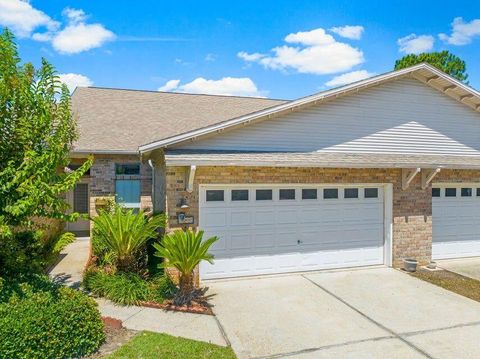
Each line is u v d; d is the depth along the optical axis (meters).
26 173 5.73
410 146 11.92
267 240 10.16
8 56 6.09
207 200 9.65
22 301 5.46
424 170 11.31
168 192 9.15
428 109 12.12
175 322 7.05
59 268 10.80
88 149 13.39
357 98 11.37
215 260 9.74
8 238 6.67
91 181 14.42
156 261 10.30
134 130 15.24
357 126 11.38
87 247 14.02
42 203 6.09
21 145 6.14
